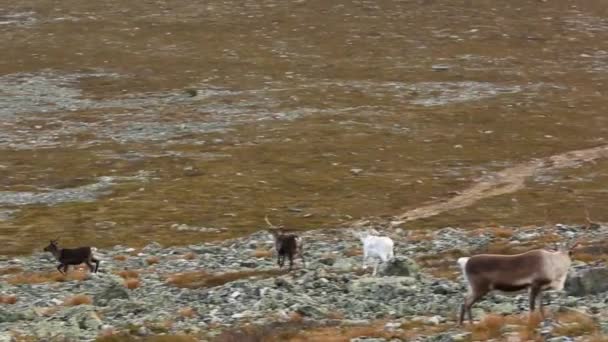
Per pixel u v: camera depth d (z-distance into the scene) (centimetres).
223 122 13762
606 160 11225
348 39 18925
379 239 4809
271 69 16950
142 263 6059
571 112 14338
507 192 9419
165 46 18512
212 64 17300
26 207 9212
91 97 15350
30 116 14288
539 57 17838
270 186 9981
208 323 3428
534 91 15662
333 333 2995
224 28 19750
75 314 3616
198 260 6053
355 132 13062
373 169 10894
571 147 12112
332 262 5366
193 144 12488
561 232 6562
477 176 10394
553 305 3169
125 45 18575
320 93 15388
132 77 16488
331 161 11375
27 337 3222
